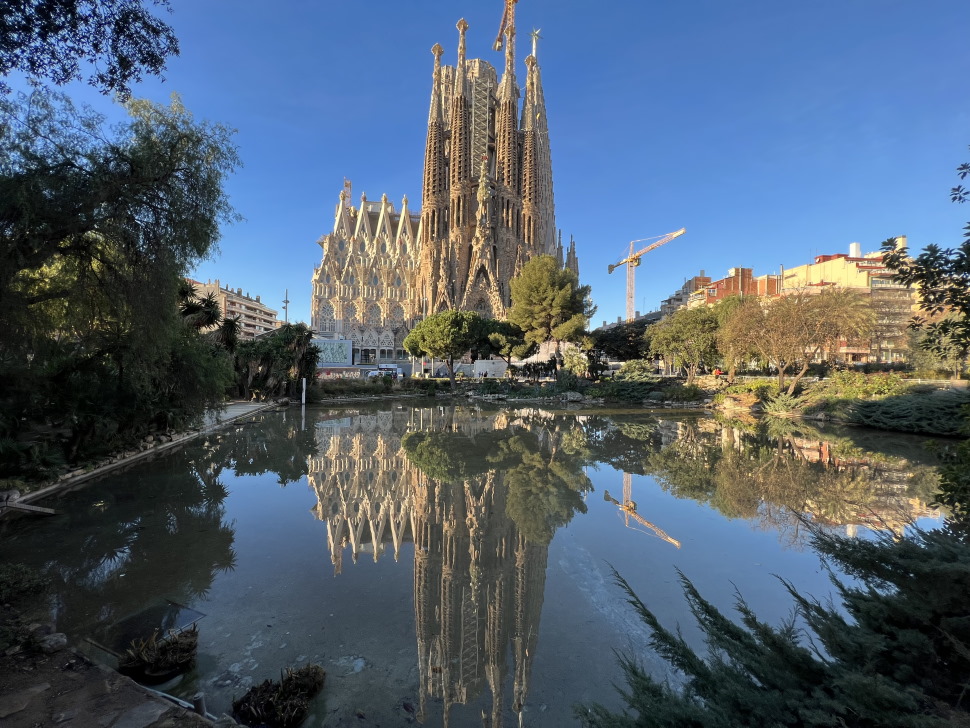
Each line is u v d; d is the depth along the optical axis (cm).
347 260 9375
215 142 980
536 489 1117
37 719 338
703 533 823
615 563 699
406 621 539
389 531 841
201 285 8650
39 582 604
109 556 718
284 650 480
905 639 295
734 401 3177
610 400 3900
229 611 557
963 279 443
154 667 427
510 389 4484
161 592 601
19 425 1055
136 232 918
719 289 7819
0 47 600
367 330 9131
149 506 977
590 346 4616
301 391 3716
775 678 304
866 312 2744
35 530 827
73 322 1110
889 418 2100
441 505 994
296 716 376
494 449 1661
